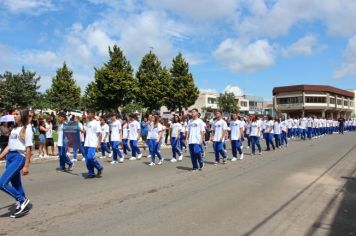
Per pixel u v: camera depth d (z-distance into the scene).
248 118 22.61
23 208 6.81
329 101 94.44
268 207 7.59
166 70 49.38
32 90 41.50
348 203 8.02
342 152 19.03
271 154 18.44
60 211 7.12
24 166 6.88
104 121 17.05
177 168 13.48
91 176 11.25
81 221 6.48
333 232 6.09
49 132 17.78
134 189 9.34
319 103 93.00
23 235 5.73
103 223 6.36
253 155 18.03
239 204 7.81
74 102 54.91
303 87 92.56
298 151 19.81
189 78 52.22
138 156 16.97
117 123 15.38
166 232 5.91
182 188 9.50
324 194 8.91
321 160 15.62
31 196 8.45
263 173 12.09
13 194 6.73
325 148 21.50
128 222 6.43
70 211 7.13
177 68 51.94
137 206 7.56
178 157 17.20
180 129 16.19
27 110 6.96
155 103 48.78
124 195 8.61
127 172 12.40
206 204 7.77
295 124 30.62
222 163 14.90
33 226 6.19
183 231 5.97
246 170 12.83
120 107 46.81
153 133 14.50
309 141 27.98
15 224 6.30
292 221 6.65
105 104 45.06
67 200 8.05
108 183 10.20
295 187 9.71
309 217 6.92
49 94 55.56
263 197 8.49
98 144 11.33
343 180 10.80
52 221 6.47
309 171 12.52
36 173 12.10
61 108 48.72
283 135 23.05
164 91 49.06
